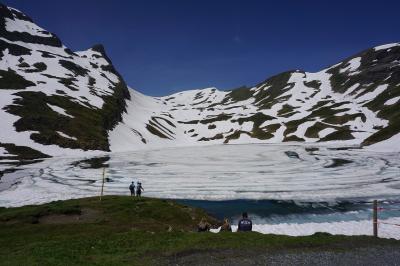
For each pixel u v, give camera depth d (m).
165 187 58.75
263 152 124.19
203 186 59.38
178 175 72.31
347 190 53.38
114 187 58.78
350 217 38.34
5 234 27.20
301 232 32.97
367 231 32.38
